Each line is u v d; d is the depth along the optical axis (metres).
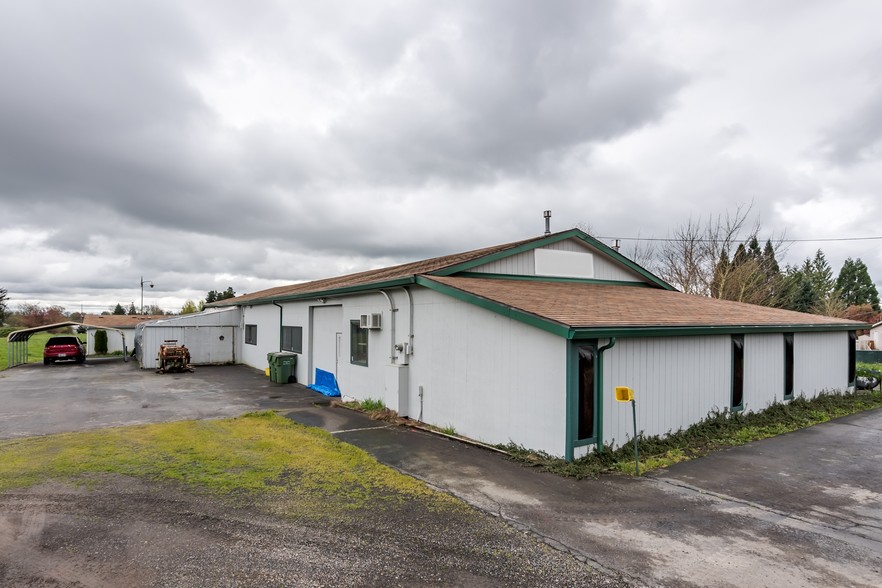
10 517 4.87
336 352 14.03
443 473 6.39
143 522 4.75
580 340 6.71
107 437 8.32
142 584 3.61
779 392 10.69
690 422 8.47
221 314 23.27
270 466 6.62
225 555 4.07
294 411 11.14
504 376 7.70
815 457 7.17
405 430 9.11
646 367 7.68
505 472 6.42
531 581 3.65
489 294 8.34
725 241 27.75
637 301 10.21
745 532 4.54
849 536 4.46
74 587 3.56
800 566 3.88
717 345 9.13
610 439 7.07
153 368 21.27
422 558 4.02
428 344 9.61
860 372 15.29
